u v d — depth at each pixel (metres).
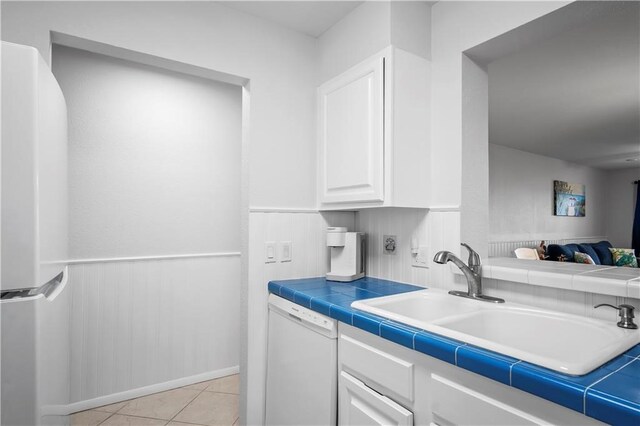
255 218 1.98
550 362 0.84
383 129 1.69
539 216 6.17
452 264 1.70
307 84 2.19
